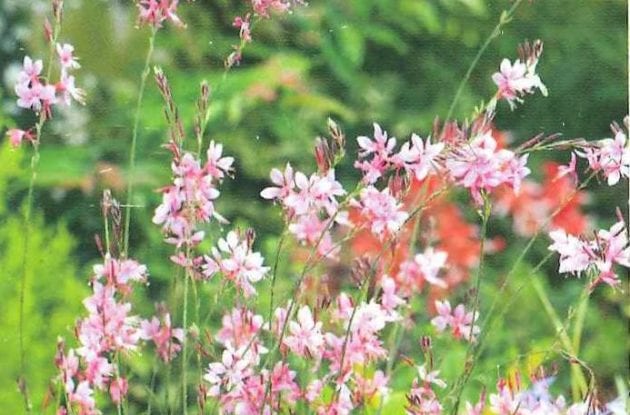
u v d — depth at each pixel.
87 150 6.87
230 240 3.46
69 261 6.06
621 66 8.44
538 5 8.46
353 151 7.66
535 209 6.68
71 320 5.26
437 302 3.69
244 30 3.66
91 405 3.41
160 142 6.94
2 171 5.68
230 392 3.35
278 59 7.33
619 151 3.36
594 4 8.53
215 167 3.42
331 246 3.48
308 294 3.80
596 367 6.70
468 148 3.18
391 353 3.75
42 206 6.70
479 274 3.36
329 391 3.92
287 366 3.39
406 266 3.83
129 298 3.83
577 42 8.50
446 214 6.49
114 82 7.18
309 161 7.43
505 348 6.39
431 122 8.04
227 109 7.22
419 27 8.23
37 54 6.98
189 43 7.41
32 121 6.88
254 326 3.48
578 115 8.34
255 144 7.36
